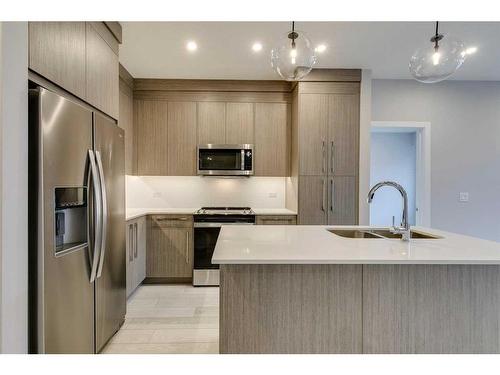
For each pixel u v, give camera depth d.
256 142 3.99
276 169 4.01
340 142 3.64
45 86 1.63
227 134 3.98
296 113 3.74
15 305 1.35
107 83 2.44
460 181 4.09
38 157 1.46
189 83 3.93
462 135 4.07
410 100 4.02
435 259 1.43
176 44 2.97
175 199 4.31
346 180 3.65
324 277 1.59
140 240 3.49
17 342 1.37
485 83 4.06
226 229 2.31
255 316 1.58
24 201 1.41
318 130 3.63
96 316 2.01
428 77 1.98
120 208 2.44
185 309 2.97
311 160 3.64
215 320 2.74
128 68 3.57
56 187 1.57
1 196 1.27
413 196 5.84
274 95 3.99
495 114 4.08
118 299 2.43
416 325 1.61
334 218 3.65
